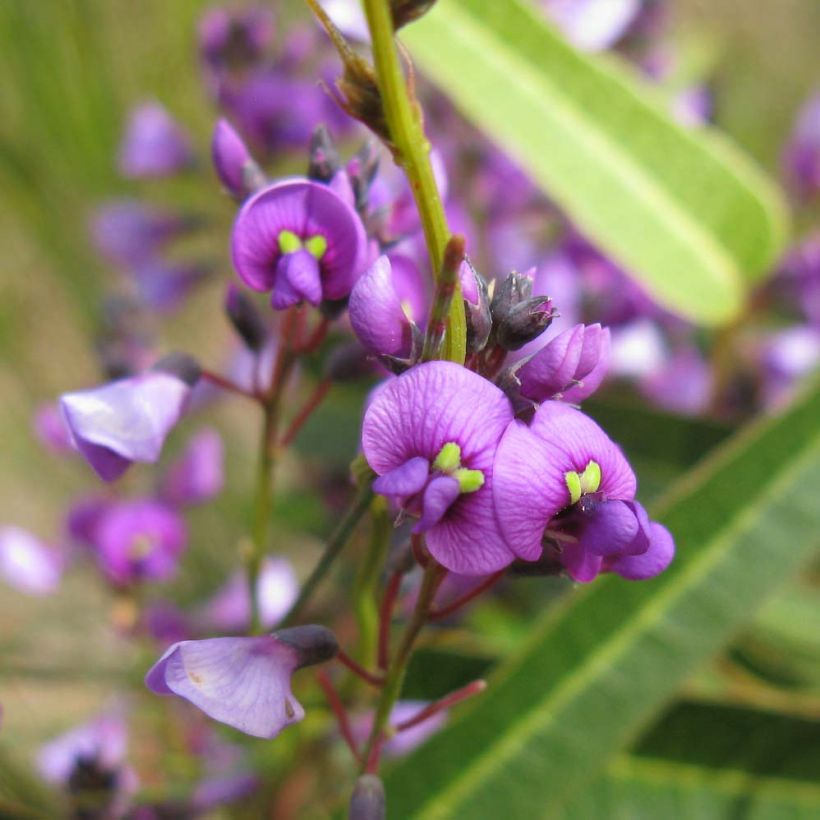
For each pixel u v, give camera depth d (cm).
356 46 23
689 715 22
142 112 32
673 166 24
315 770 23
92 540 26
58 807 24
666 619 21
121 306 32
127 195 35
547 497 16
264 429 20
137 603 26
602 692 20
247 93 27
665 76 33
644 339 28
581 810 22
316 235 17
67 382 40
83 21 33
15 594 35
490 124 23
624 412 24
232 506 34
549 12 30
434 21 23
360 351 19
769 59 50
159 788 24
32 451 39
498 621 28
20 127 34
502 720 20
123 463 18
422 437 16
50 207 35
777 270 28
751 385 29
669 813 22
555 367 16
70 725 28
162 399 19
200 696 16
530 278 16
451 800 20
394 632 21
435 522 16
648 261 24
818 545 21
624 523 16
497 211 31
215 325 41
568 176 24
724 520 21
